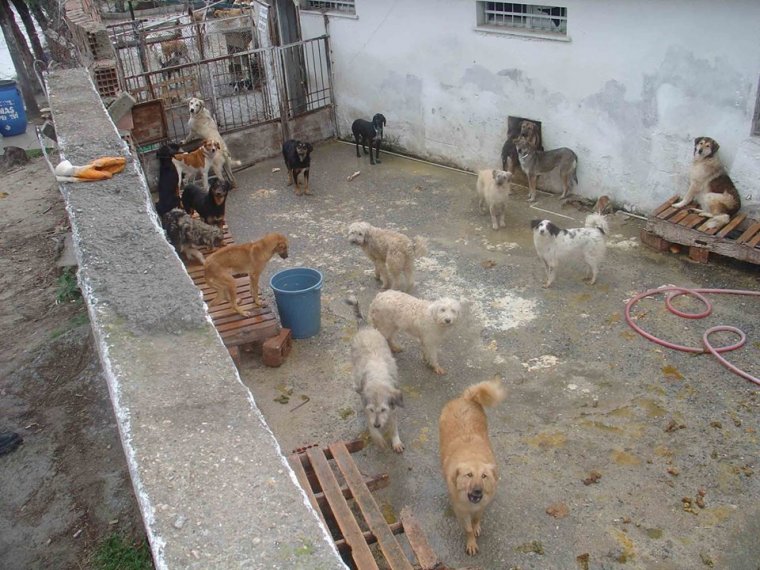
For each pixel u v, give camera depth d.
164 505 2.63
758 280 7.40
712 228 7.66
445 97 11.02
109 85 11.86
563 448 5.33
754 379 5.84
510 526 4.68
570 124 9.46
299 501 2.64
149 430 3.05
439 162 11.67
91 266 4.52
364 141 11.91
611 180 9.28
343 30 12.24
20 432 6.26
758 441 5.24
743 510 4.67
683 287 7.38
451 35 10.46
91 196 5.75
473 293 7.62
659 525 4.61
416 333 6.20
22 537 5.13
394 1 11.05
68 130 7.48
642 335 6.60
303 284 7.16
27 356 7.40
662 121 8.41
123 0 23.47
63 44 11.31
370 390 5.04
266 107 13.41
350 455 4.93
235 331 6.49
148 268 4.47
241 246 6.55
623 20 8.34
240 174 11.91
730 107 7.75
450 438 4.59
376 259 7.63
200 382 3.40
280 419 5.88
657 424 5.50
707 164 7.84
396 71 11.63
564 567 4.35
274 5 13.65
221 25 18.50
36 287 8.97
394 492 5.05
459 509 4.30
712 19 7.55
